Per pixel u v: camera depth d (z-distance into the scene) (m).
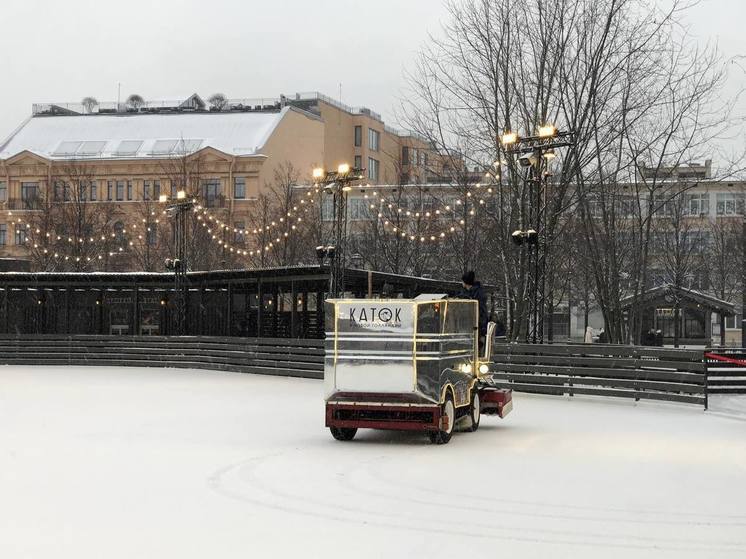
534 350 23.62
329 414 14.50
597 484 11.05
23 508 9.47
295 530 8.56
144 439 14.89
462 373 15.47
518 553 7.79
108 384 26.94
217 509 9.47
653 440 15.20
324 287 36.34
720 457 13.37
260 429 16.30
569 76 27.42
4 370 33.44
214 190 77.00
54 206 62.16
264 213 58.56
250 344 31.97
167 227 62.94
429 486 10.84
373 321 14.37
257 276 33.59
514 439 15.21
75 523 8.78
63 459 12.73
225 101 89.94
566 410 20.06
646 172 34.06
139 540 8.13
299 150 84.38
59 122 85.50
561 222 34.84
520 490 10.62
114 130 83.69
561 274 43.56
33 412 19.06
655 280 55.53
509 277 29.25
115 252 58.19
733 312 50.44
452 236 44.84
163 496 10.14
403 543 8.10
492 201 33.59
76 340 36.31
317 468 12.06
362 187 55.31
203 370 33.69
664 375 21.00
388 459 12.90
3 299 39.38
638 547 8.03
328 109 95.06
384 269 47.59
